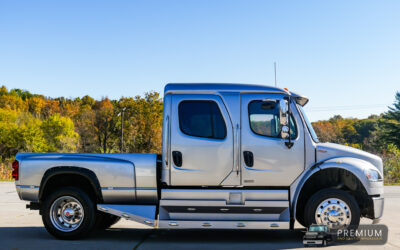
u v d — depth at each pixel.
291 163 6.00
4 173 22.28
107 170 6.22
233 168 6.01
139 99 69.88
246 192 5.99
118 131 68.06
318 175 6.18
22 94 121.88
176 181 6.04
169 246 5.82
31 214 9.16
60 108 99.19
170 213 6.04
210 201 5.95
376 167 6.11
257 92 6.21
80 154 6.36
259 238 6.49
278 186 6.04
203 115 6.16
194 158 6.04
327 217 5.88
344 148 6.20
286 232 7.09
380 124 66.06
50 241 6.16
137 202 6.27
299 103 6.40
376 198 5.88
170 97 6.21
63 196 6.20
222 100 6.18
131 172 6.19
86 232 6.18
